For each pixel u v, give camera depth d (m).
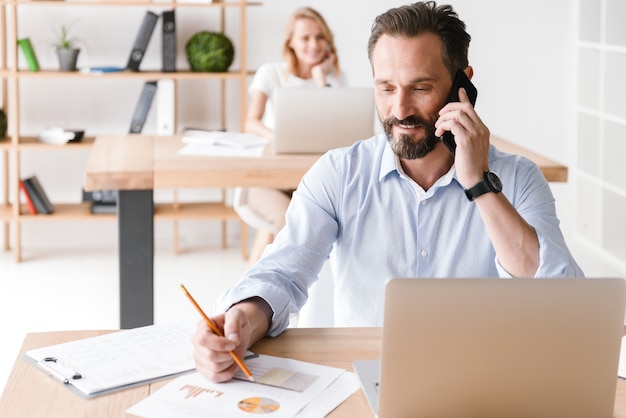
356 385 1.53
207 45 5.20
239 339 1.58
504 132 5.75
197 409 1.42
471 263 2.02
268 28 5.54
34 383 1.51
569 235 5.78
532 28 5.64
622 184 5.09
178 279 4.86
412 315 1.33
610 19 5.19
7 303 4.45
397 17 1.88
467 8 5.61
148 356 1.62
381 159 2.06
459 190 2.01
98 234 5.62
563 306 1.35
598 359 1.37
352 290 2.05
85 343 1.68
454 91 1.90
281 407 1.43
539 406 1.38
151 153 3.51
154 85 5.21
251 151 3.61
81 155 5.53
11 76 5.00
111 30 5.42
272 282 1.86
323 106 3.55
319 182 2.06
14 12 4.95
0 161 5.47
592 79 5.52
